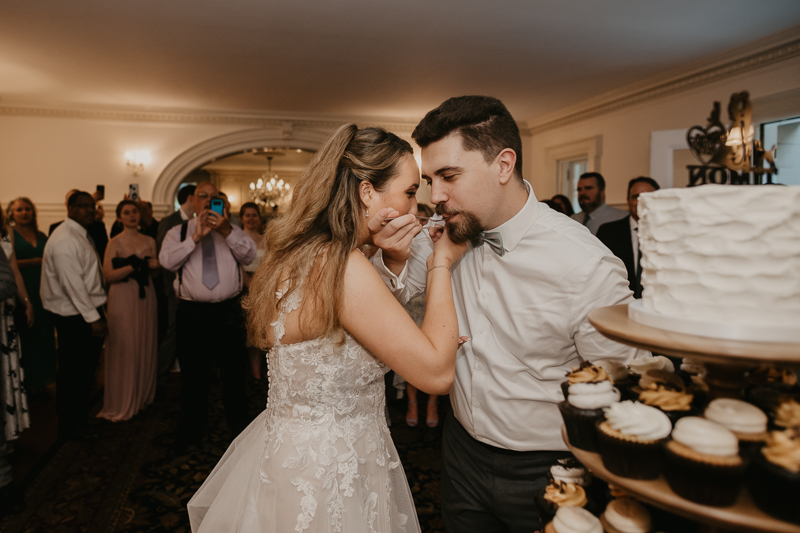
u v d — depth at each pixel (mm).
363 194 1143
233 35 3947
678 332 661
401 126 6949
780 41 3930
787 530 550
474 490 1272
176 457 3045
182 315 2969
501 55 4422
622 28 3844
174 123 6434
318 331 1082
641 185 3391
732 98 3314
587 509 844
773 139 4223
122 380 3652
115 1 3359
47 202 6117
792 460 543
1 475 2389
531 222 1146
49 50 4281
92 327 3248
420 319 3355
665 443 649
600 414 759
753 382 784
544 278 1111
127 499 2582
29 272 3963
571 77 5102
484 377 1229
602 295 1071
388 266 1197
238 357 3084
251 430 1328
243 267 4117
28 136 6043
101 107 6141
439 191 1115
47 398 4168
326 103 6141
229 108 6383
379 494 1171
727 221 639
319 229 1132
